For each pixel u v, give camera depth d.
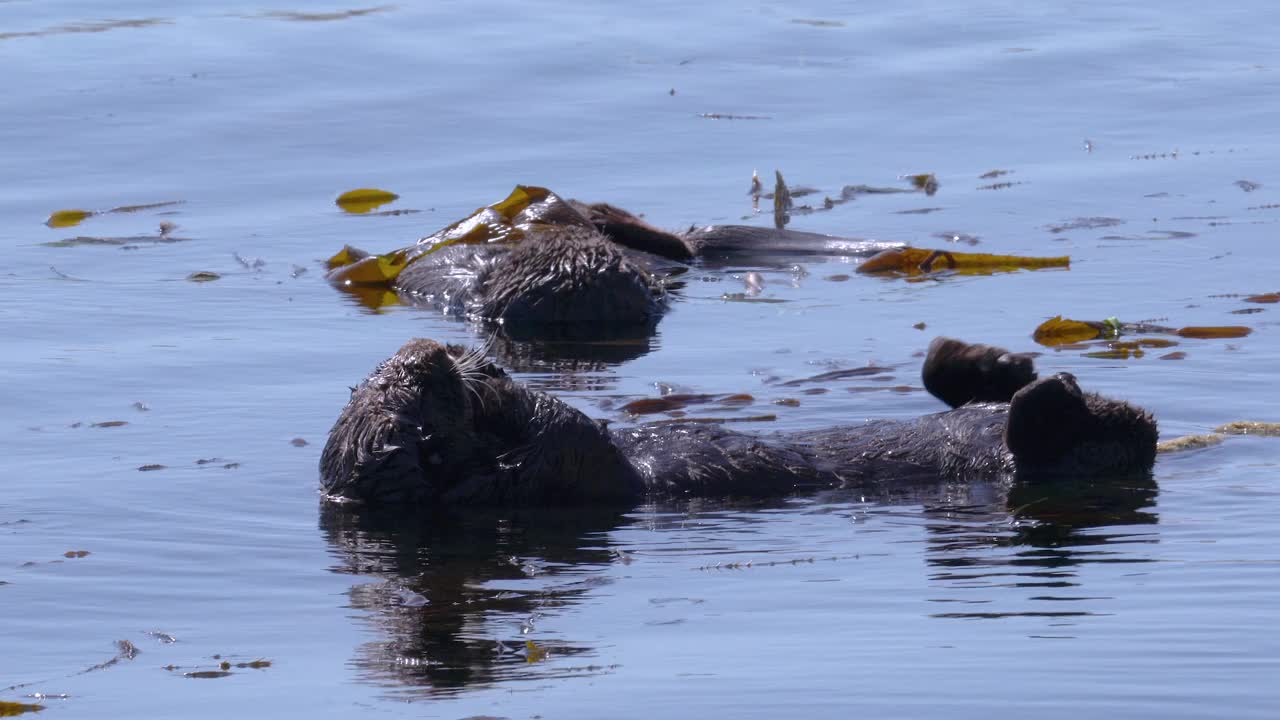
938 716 12.02
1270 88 54.62
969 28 66.12
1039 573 15.91
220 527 18.20
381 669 13.50
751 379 25.92
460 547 17.44
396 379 19.25
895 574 16.05
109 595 15.80
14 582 16.19
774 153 47.53
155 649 14.22
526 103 53.97
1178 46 62.22
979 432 20.86
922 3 72.12
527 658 13.66
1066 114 51.78
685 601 15.27
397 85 56.53
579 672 13.23
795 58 60.59
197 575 16.45
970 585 15.55
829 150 47.78
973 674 12.88
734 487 19.88
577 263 32.19
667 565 16.61
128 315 31.19
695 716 12.15
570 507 19.22
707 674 13.07
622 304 31.92
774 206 41.78
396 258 36.31
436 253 35.97
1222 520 17.89
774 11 70.06
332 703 12.68
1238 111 51.38
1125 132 49.00
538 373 27.00
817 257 37.59
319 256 37.59
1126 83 56.16
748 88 55.75
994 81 56.50
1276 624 13.95
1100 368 25.61
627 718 12.13
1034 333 28.52
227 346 28.52
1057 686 12.57
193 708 12.69
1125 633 13.82
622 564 16.69
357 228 40.19
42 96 54.78
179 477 20.25
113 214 41.78
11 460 21.05
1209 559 16.23
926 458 20.59
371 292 34.81
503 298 32.25
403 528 18.25
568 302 31.72
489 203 42.38
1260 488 19.33
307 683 13.19
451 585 16.00
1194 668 12.88
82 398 24.48
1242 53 60.94
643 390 25.44
